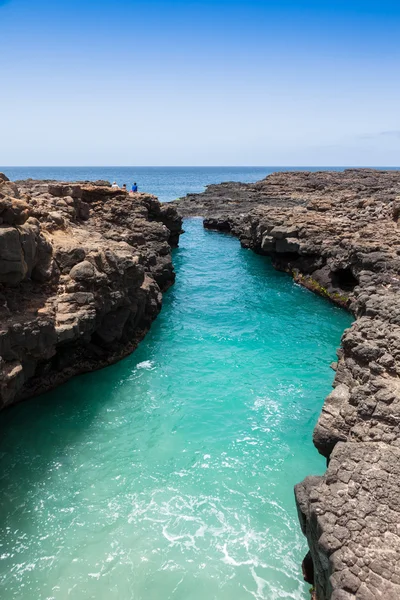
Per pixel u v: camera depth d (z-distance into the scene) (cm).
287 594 1006
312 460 1455
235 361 2153
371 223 3500
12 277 1523
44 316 1571
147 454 1473
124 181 19975
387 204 3781
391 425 1067
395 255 2634
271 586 1026
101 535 1160
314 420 1675
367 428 1081
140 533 1167
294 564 1084
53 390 1825
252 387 1908
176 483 1348
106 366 2044
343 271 3067
